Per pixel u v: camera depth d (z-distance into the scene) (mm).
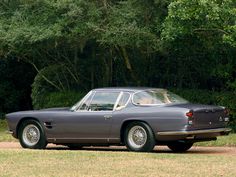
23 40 43094
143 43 41188
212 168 23094
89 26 40875
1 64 58469
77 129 30703
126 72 48969
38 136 31719
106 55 48250
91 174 21859
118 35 40625
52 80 50469
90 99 30797
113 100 30281
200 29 37906
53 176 21500
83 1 41500
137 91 30078
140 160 25578
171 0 39594
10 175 21812
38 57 49500
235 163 24578
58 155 27500
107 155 27406
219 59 43688
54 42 44906
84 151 29750
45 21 43125
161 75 48094
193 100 44156
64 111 31250
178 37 39156
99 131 30188
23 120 32125
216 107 30016
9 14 46000
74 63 49594
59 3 41219
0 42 44375
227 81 43875
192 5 36094
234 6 37562
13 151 29469
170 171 22375
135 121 29484
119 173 22000
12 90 59562
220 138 36469
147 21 41750
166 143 29812
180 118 28422
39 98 50688
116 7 42375
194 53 43812
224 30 37406
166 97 30281
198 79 47594
